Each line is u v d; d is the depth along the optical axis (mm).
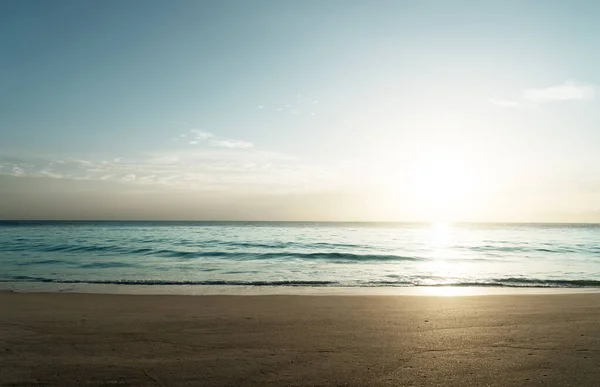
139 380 4730
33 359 5504
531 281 17703
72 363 5340
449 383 4664
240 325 7699
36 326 7559
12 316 8578
